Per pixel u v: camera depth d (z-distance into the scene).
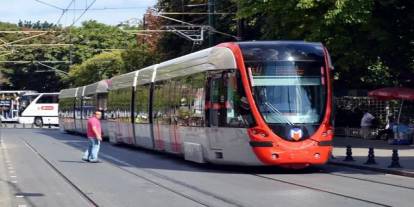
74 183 19.05
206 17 53.66
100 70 80.19
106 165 25.17
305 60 20.38
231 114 20.53
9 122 84.12
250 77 20.11
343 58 33.25
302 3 30.53
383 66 37.78
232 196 15.35
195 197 15.38
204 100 22.11
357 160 24.12
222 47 21.42
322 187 16.81
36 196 16.34
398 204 13.70
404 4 31.72
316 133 19.78
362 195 15.19
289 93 20.05
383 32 31.47
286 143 19.56
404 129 32.50
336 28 31.73
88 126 26.86
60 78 94.31
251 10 33.44
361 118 40.12
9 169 23.95
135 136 33.38
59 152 33.28
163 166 24.08
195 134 23.00
